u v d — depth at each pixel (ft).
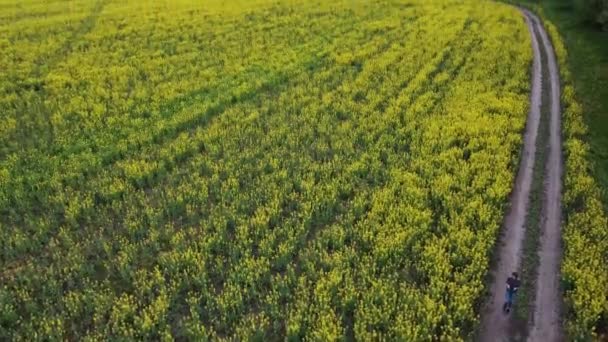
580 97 124.98
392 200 87.35
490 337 65.10
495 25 177.27
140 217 84.84
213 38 165.89
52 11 187.93
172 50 155.43
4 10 187.73
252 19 182.91
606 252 75.77
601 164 98.32
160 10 190.90
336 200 87.56
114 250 79.51
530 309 68.69
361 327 63.98
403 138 108.17
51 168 98.43
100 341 64.59
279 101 123.44
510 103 120.26
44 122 113.91
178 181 94.94
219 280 73.82
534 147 105.81
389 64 145.18
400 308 67.26
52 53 151.02
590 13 171.32
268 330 66.33
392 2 203.82
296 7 195.72
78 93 128.67
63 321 66.69
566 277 70.90
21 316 67.10
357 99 126.82
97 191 91.15
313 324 65.41
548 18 191.93
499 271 74.90
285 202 89.30
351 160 99.60
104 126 114.11
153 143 107.34
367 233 78.54
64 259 76.89
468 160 99.19
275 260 75.97
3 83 131.54
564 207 87.20
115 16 183.11
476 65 144.05
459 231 79.51
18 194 89.81
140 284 72.23
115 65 144.56
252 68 142.41
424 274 72.43
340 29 172.76
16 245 79.10
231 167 97.50
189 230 81.61
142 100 124.88
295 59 147.95
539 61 150.30
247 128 111.24
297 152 102.73
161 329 66.18
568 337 64.64
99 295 69.31
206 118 116.06
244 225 81.56
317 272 72.90
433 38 164.35
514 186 93.56
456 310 66.69
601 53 150.20
